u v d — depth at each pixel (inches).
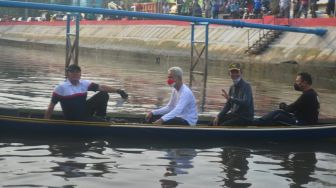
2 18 4520.2
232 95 571.2
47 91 933.8
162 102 849.5
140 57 2389.3
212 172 416.2
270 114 574.6
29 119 522.6
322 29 1585.9
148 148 494.0
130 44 2564.0
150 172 407.5
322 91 1121.4
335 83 1342.3
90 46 2901.1
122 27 2827.3
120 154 464.4
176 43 2233.0
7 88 954.7
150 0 3553.2
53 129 526.0
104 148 485.4
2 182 362.0
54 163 421.7
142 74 1425.9
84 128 527.8
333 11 1697.8
